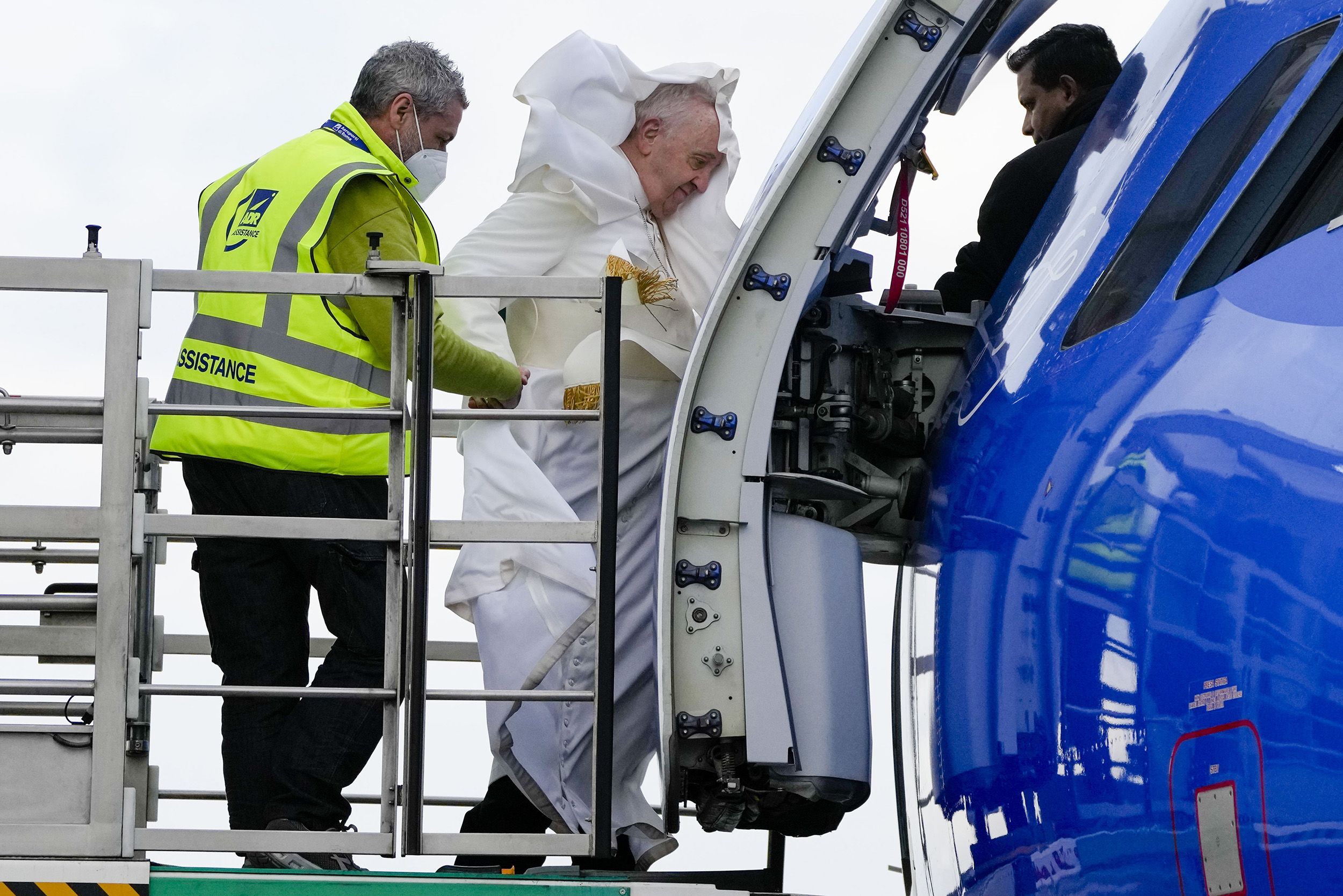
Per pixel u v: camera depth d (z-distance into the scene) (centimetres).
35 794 1225
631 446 1620
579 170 1642
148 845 1220
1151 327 1048
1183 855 878
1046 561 1045
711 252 1730
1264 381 887
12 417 1394
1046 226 1339
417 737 1241
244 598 1488
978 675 1126
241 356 1472
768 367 1359
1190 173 1130
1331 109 1009
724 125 1731
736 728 1308
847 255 1408
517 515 1541
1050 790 1017
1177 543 903
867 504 1421
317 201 1467
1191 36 1273
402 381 1293
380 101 1565
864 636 1355
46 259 1271
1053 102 1706
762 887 1616
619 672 1572
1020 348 1239
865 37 1370
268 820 1411
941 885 1285
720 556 1338
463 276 1447
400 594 1272
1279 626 811
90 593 1514
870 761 1335
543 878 1222
